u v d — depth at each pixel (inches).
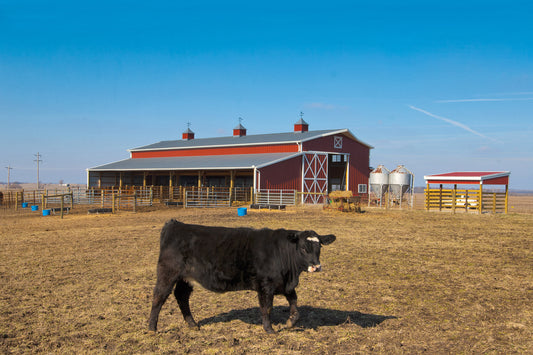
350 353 253.9
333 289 401.1
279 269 274.7
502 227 902.4
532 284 421.1
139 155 2464.3
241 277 277.7
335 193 1224.8
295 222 951.0
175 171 2004.2
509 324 304.5
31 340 275.3
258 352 255.9
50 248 624.7
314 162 1716.3
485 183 1302.9
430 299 369.1
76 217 1130.0
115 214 1189.7
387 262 525.7
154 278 439.5
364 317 321.7
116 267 493.0
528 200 3850.9
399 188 1577.3
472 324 306.3
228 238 277.6
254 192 1498.5
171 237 279.6
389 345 264.8
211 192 1534.2
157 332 287.6
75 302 358.0
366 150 1951.3
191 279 280.2
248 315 325.1
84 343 270.4
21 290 394.6
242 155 1920.5
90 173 2155.5
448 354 253.8
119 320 312.5
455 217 1123.9
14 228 888.9
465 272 473.4
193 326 293.3
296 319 286.0
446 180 1349.7
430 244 667.4
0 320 312.5
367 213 1217.4
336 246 642.2
